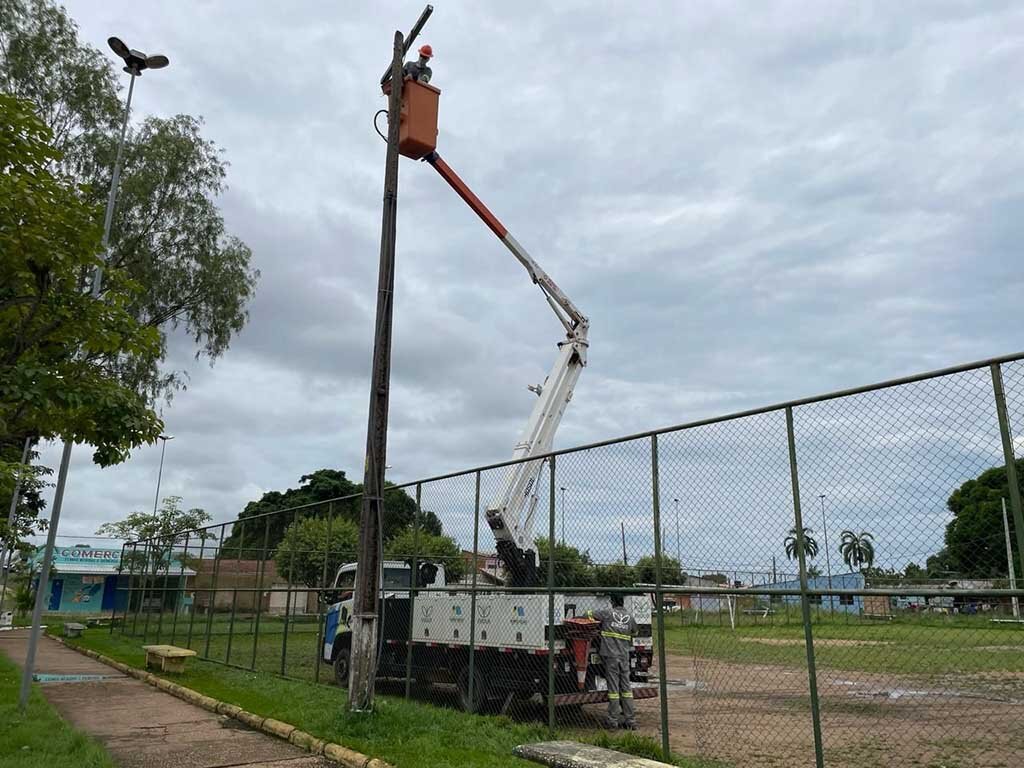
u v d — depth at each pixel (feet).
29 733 27.48
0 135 22.98
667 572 24.91
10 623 121.39
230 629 54.19
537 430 42.42
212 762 26.21
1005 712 32.09
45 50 85.56
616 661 32.45
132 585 88.94
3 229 23.47
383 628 41.01
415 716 30.35
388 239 34.17
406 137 39.09
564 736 28.22
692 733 31.42
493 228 45.32
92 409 25.72
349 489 217.56
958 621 17.69
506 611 34.32
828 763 25.45
